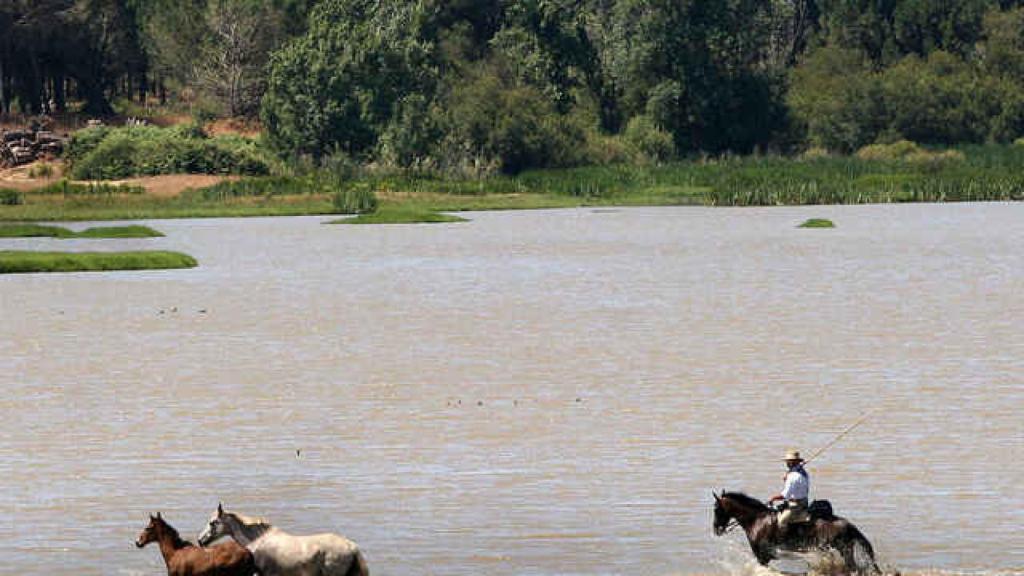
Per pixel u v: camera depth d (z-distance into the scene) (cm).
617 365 9938
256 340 11469
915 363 9906
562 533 5569
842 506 5953
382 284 16300
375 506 6016
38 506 6044
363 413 8162
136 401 8594
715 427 7644
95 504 6075
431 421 7900
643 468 6675
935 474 6506
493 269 18150
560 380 9288
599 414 8056
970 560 5153
